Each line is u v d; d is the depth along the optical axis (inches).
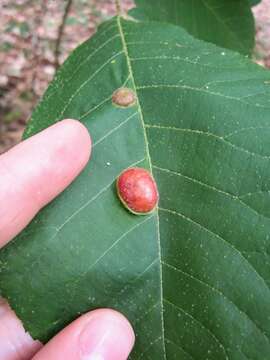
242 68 4.0
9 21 15.4
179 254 3.7
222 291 3.6
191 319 3.7
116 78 4.1
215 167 3.7
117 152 3.9
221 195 3.7
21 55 15.3
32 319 3.7
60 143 3.6
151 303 3.8
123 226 3.8
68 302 3.7
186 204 3.8
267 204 3.6
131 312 3.8
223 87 3.9
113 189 3.8
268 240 3.5
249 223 3.6
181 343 3.7
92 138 3.9
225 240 3.6
